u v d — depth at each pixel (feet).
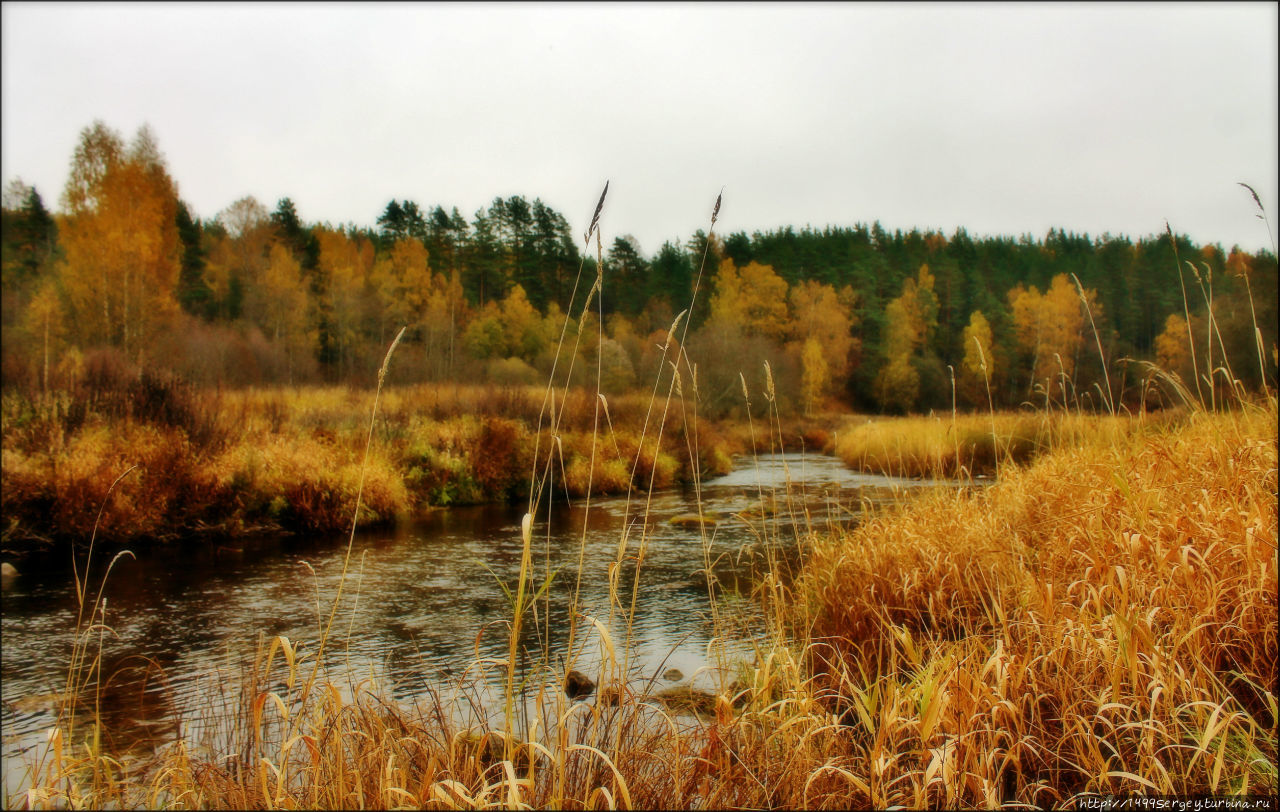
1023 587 14.44
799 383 146.00
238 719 12.53
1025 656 12.01
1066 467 20.25
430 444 53.78
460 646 20.65
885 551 18.11
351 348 146.10
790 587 22.80
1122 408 21.11
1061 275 181.88
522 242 192.75
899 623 16.06
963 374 163.32
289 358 123.34
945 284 218.18
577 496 53.47
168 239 112.27
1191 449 17.25
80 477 34.47
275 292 141.18
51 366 56.13
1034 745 11.23
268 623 23.45
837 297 201.57
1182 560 12.01
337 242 184.03
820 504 42.88
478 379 115.34
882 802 9.33
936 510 20.56
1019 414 46.11
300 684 17.13
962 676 11.23
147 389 45.11
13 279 108.27
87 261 95.25
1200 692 10.62
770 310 184.65
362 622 23.35
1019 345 177.68
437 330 140.36
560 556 32.94
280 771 9.16
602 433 62.64
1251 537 11.88
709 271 207.21
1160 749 10.16
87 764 10.83
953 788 9.53
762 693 11.98
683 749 10.82
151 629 22.85
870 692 12.26
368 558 33.06
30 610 24.81
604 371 94.17
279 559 32.89
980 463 41.22
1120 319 180.86
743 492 53.42
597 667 17.83
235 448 41.93
